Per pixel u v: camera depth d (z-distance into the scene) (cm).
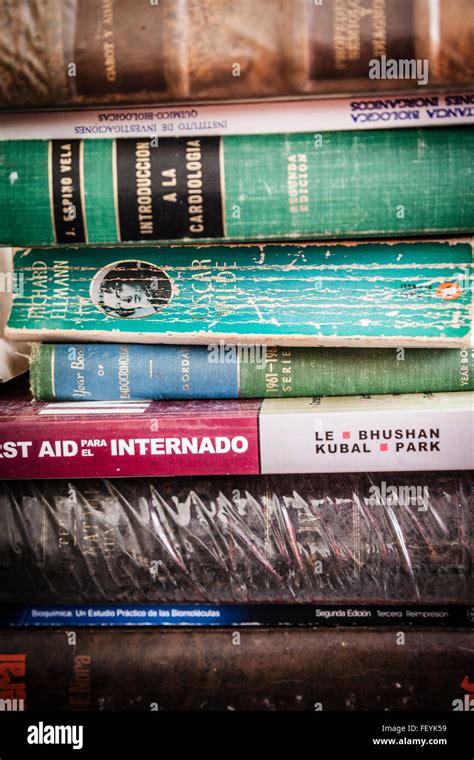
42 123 48
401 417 48
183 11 45
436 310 49
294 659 50
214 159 48
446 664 50
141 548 51
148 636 52
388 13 44
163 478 51
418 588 50
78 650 52
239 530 51
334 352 52
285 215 49
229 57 45
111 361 53
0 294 57
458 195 48
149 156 48
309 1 44
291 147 48
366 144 48
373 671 50
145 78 46
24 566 52
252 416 48
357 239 52
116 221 49
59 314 52
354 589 51
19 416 50
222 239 50
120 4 45
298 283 51
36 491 51
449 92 46
